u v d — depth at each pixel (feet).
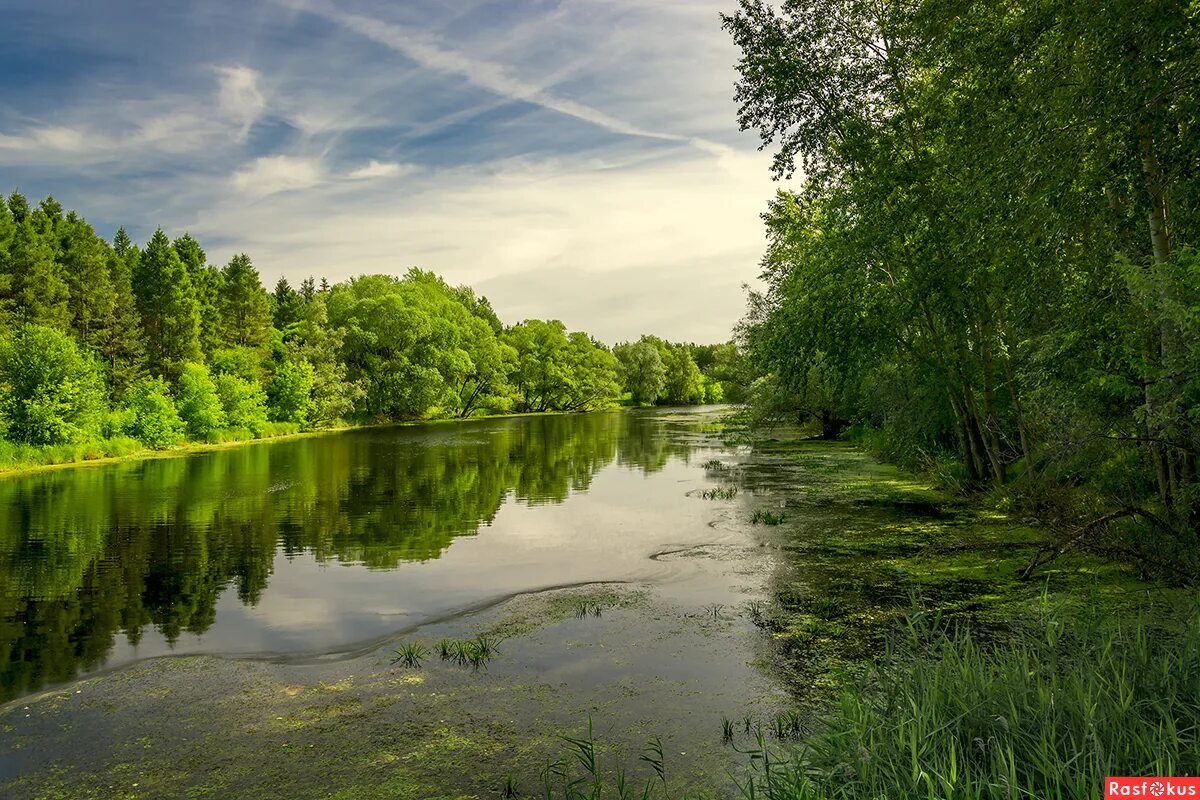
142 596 31.78
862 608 27.91
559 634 25.77
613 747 17.39
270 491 65.77
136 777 16.30
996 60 28.78
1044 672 16.53
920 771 11.98
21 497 62.13
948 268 42.98
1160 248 27.07
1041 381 34.14
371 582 33.86
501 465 88.07
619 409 304.30
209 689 21.25
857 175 45.80
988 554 35.76
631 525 47.39
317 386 170.60
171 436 116.57
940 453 68.28
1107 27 23.06
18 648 25.14
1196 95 23.17
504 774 16.24
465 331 237.45
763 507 52.34
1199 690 14.56
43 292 135.95
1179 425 26.81
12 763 16.97
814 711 18.99
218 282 203.72
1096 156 26.66
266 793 15.61
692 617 27.48
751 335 105.09
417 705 19.95
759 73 45.29
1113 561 32.19
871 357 56.54
